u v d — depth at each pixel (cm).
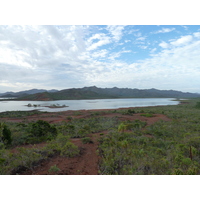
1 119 2148
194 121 1556
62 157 578
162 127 1270
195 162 543
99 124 1457
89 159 568
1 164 471
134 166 489
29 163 489
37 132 950
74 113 2789
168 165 517
